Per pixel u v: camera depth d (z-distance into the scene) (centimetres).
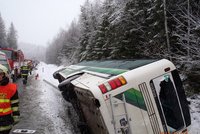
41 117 940
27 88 1741
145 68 471
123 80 451
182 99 480
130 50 1661
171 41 1304
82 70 803
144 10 1577
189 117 481
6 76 519
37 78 2558
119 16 1673
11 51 2012
